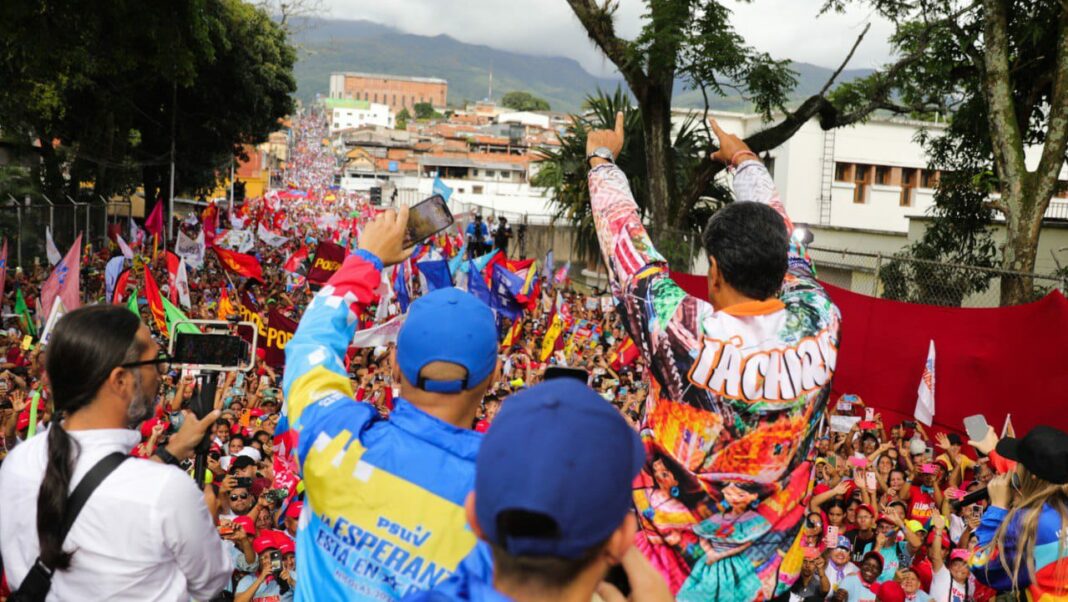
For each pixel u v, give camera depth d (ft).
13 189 99.50
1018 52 54.39
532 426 4.77
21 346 44.83
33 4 64.03
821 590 27.55
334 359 7.68
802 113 65.46
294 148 457.68
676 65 61.77
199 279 84.53
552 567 4.77
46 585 8.09
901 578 27.50
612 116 89.45
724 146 10.59
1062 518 10.19
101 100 109.70
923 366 36.68
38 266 76.28
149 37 74.69
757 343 7.82
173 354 9.96
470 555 6.36
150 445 13.69
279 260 114.52
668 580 7.91
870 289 72.43
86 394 8.23
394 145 448.65
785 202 127.13
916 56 56.70
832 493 29.22
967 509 29.07
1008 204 44.65
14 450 8.68
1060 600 10.09
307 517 7.29
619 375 52.80
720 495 7.81
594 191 9.18
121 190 140.77
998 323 34.14
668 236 66.54
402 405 7.18
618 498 4.76
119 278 56.80
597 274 100.73
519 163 383.04
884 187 130.41
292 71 151.94
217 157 142.82
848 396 38.75
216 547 8.59
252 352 10.13
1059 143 43.75
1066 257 63.21
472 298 7.32
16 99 88.74
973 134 60.18
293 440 7.37
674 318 7.98
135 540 7.97
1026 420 33.01
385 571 6.82
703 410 7.83
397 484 6.88
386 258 8.32
